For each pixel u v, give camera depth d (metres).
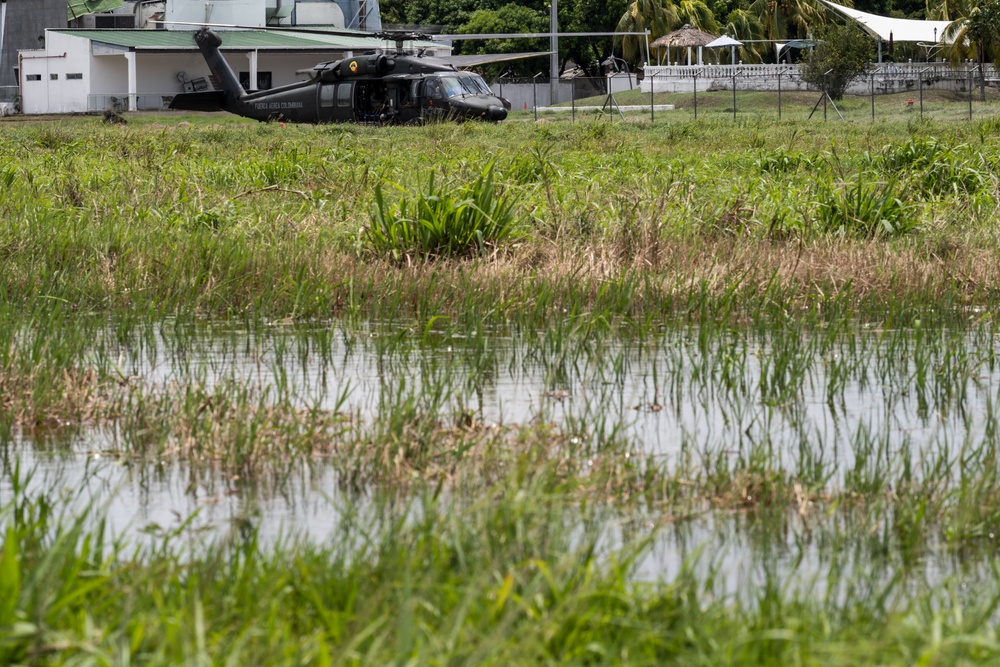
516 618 7.38
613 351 16.67
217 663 6.71
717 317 18.80
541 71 150.12
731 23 144.12
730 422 13.30
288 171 34.84
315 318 18.89
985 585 8.72
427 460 11.33
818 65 103.38
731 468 11.55
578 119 85.06
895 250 22.16
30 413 13.00
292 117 77.69
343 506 10.52
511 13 142.12
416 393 14.34
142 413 12.84
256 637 7.17
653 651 7.13
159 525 10.08
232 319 18.75
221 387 13.59
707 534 9.85
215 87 110.81
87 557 8.50
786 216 24.67
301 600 7.89
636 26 139.38
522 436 11.88
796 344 16.31
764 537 9.66
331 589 7.91
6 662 6.67
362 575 8.19
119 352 16.41
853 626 7.61
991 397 14.20
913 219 24.56
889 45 123.56
